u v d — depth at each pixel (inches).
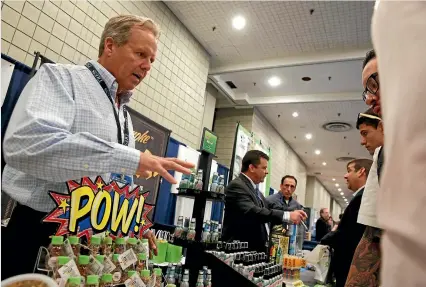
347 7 140.3
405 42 9.6
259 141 231.1
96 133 43.4
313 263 107.9
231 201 93.8
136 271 37.6
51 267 30.3
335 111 263.1
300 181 443.5
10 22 94.4
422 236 7.9
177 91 167.8
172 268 59.6
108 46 49.7
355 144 345.4
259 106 267.6
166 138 127.9
